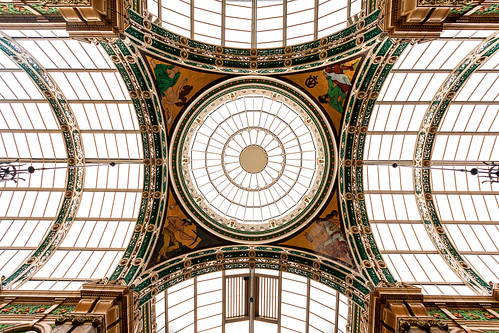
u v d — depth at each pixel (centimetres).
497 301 1070
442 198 1561
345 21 1284
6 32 1162
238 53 1345
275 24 1413
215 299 1666
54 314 995
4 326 923
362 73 1276
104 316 945
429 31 985
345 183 1445
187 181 1514
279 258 1501
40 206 1534
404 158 1571
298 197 1691
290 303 1636
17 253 1392
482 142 1537
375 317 1065
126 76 1268
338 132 1430
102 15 955
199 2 1354
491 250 1427
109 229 1529
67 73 1354
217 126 1650
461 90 1409
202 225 1496
